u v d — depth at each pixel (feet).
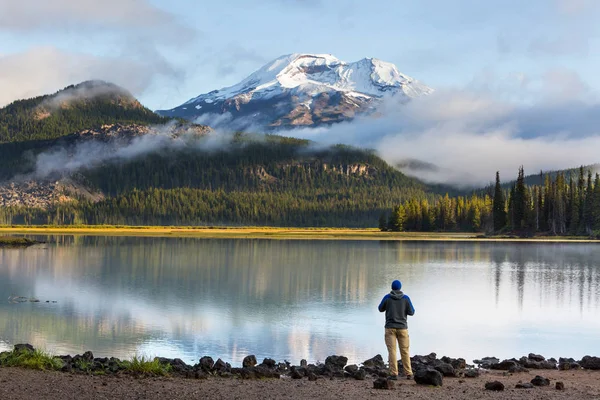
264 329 123.44
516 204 619.67
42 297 169.78
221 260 316.81
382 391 55.93
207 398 51.06
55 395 50.14
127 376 61.77
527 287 202.08
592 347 107.76
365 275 241.35
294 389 56.54
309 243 531.91
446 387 59.31
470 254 374.84
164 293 181.57
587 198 579.48
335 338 114.73
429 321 134.82
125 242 513.45
